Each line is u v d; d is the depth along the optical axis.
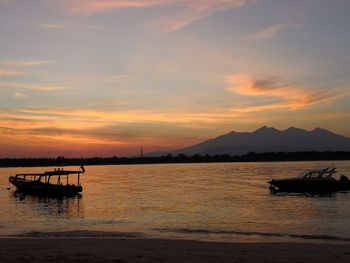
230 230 25.52
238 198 48.34
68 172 57.75
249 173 120.12
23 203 47.06
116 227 27.47
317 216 32.72
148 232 24.73
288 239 22.14
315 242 21.06
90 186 75.44
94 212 37.25
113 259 15.14
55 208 41.34
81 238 21.31
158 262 14.70
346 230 25.41
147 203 44.22
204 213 35.09
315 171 55.50
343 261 14.88
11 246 18.16
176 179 97.12
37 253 16.41
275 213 34.78
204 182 82.00
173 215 34.00
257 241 21.45
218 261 14.87
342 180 54.56
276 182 54.22
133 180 96.56
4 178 115.31
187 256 15.77
